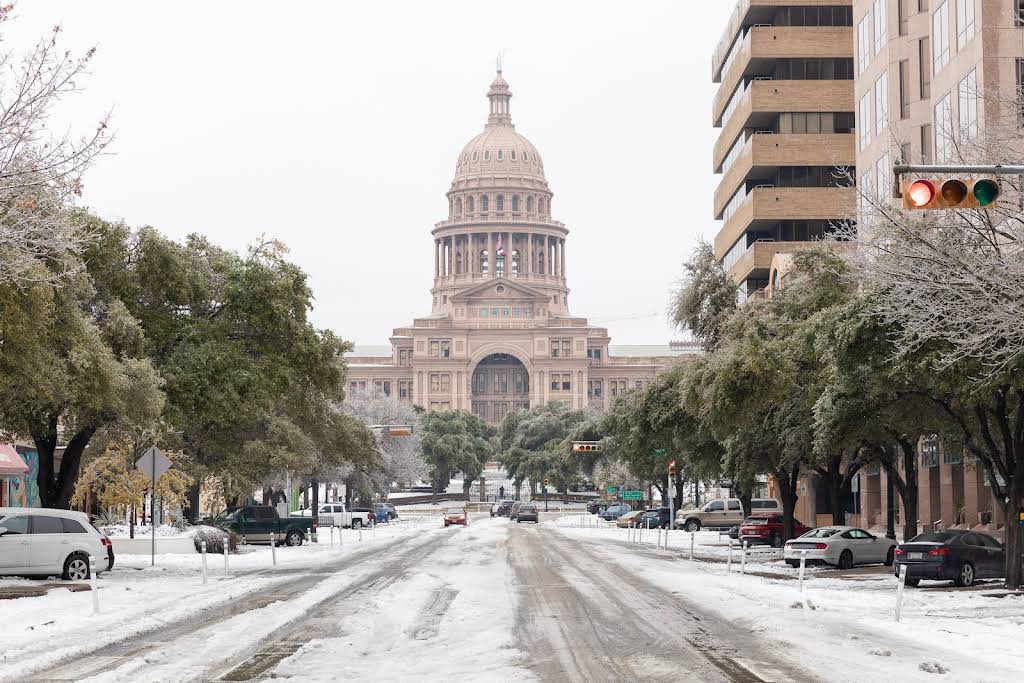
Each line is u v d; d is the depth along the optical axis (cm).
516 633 2041
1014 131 2858
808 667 1648
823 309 3866
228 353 4512
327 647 1855
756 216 8631
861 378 3381
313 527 6681
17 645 1914
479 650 1820
